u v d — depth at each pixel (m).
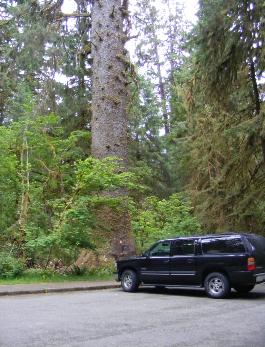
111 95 19.03
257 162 18.52
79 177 16.77
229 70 17.73
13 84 25.03
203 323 8.64
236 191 18.77
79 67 22.34
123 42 19.77
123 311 10.06
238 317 9.30
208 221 19.89
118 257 17.66
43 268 16.73
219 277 12.44
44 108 22.84
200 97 20.36
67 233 15.77
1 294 12.59
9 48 23.89
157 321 8.84
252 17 16.48
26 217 16.84
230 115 19.19
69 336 7.47
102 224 17.42
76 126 24.56
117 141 18.83
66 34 22.77
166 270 13.41
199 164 22.52
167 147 34.22
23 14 21.69
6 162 16.80
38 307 10.56
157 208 21.72
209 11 17.38
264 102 17.25
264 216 18.38
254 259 12.19
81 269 17.19
